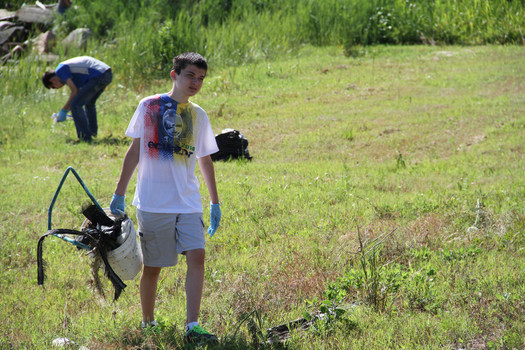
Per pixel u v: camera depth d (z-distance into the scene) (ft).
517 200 33.88
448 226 29.40
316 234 29.73
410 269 22.56
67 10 104.99
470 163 47.62
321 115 66.95
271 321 19.56
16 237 31.40
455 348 17.06
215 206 19.26
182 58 17.85
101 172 46.57
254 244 29.58
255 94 78.33
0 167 50.19
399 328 18.30
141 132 17.83
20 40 100.17
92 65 57.52
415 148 53.98
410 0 118.42
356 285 21.20
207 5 117.08
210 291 23.08
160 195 17.66
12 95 75.15
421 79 82.02
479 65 88.38
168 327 18.57
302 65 94.63
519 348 16.55
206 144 18.75
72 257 28.58
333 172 46.32
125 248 17.63
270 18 116.16
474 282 21.71
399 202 35.14
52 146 57.26
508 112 61.93
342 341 17.39
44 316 21.45
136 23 103.14
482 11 112.47
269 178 43.75
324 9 116.16
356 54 103.19
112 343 18.11
